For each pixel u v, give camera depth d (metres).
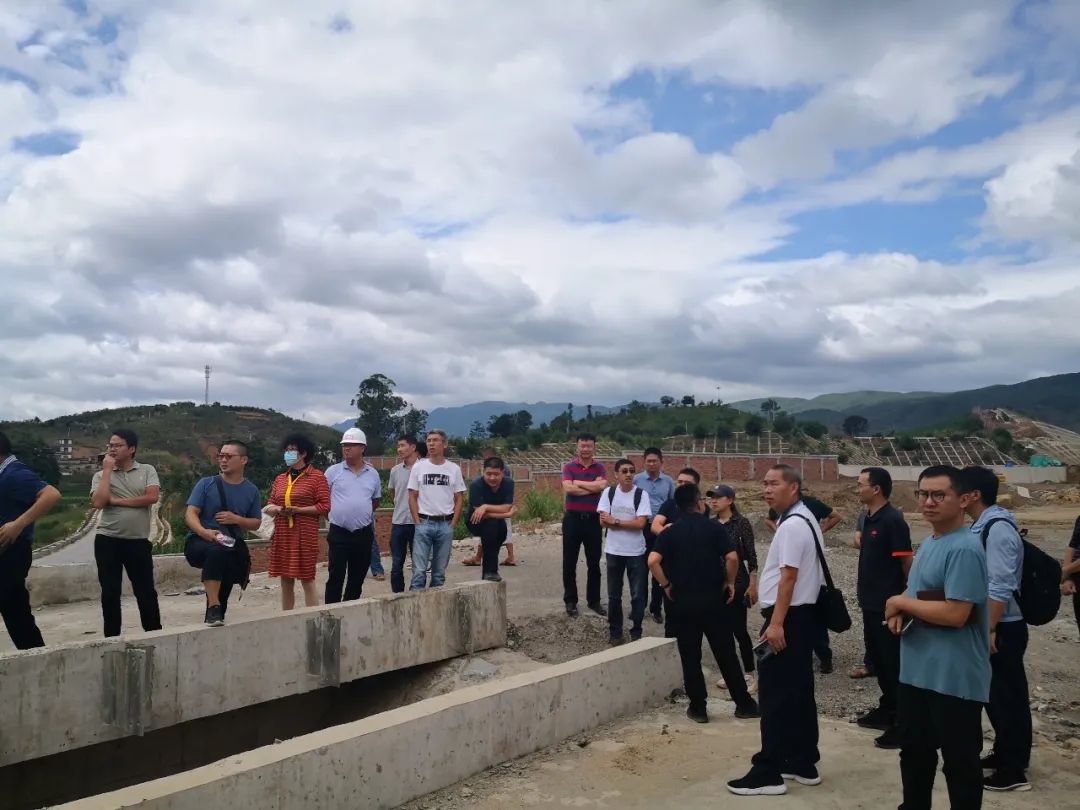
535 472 37.16
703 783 5.55
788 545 5.34
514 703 6.16
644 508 9.39
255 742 8.89
